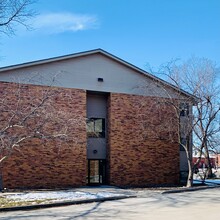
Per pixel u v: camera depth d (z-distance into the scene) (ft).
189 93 79.46
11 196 55.52
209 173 110.32
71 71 78.84
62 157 75.25
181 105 81.00
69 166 75.66
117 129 81.82
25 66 73.97
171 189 71.41
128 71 84.84
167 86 82.84
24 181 71.26
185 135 82.17
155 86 84.28
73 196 55.98
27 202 49.44
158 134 85.61
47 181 73.26
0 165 62.23
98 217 38.83
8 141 57.41
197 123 79.56
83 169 77.05
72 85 78.38
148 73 84.89
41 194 57.98
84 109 78.84
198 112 78.64
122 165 81.25
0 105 65.82
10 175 70.08
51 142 74.38
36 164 72.64
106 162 82.64
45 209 45.91
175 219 37.37
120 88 83.41
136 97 84.58
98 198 54.34
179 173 88.17
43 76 75.51
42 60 75.15
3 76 72.02
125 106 83.30
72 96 77.77
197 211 43.09
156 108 84.99
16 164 70.85
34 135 59.62
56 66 77.41
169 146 87.76
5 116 68.64
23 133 67.10
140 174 82.99
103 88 81.71
